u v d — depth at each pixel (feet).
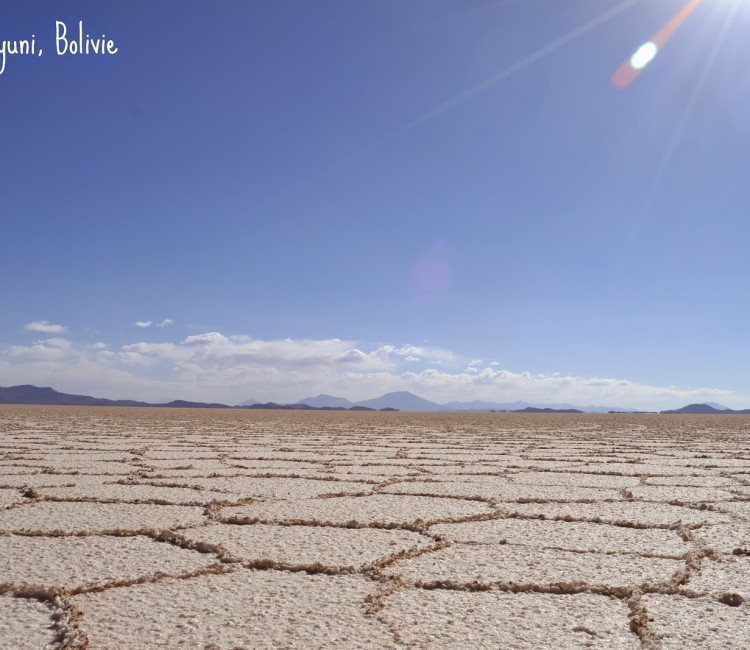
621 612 8.16
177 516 14.01
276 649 6.86
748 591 8.91
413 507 15.49
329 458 28.48
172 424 65.72
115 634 7.23
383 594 8.75
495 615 7.98
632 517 14.38
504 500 16.69
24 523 13.14
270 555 10.61
